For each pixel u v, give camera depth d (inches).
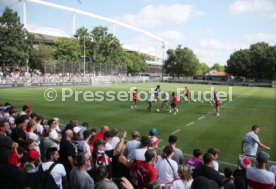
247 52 3804.1
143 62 4520.2
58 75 2292.1
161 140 584.4
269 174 225.8
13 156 274.7
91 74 2578.7
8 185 182.4
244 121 814.5
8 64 2401.6
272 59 3543.3
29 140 307.0
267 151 528.7
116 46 3442.4
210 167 221.6
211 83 3299.7
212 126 732.0
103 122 762.8
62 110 957.2
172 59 4212.6
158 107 1071.6
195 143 564.4
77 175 224.5
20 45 2440.9
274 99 1489.9
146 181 231.8
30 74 2439.7
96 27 3316.9
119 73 2989.7
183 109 1035.3
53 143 336.2
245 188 254.5
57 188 231.5
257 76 3720.5
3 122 365.7
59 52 2955.2
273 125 764.6
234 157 481.1
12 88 1829.5
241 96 1638.8
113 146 349.7
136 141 318.3
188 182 211.8
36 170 240.2
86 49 3223.4
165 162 245.8
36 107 1010.1
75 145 358.9
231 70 3885.3
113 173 277.7
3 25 2389.3
